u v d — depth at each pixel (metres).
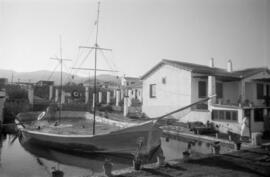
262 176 8.28
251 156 11.10
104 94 45.59
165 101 25.95
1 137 20.19
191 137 17.81
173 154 13.47
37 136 16.58
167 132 19.55
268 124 18.64
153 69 27.66
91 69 20.81
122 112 34.72
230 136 15.71
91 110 35.25
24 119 27.81
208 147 14.93
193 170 8.95
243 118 16.62
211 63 30.95
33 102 34.22
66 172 10.75
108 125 24.98
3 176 9.99
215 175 8.34
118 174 8.60
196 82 23.45
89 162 12.74
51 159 13.34
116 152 13.79
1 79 37.31
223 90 25.45
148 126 13.12
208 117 20.45
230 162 10.06
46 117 30.88
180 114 23.36
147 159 12.98
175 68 24.86
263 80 24.12
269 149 12.69
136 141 13.23
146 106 28.62
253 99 23.89
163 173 8.60
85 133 19.39
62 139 15.12
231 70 27.16
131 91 43.12
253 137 14.29
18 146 16.75
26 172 10.66
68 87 44.69
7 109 27.06
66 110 35.09
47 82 44.69
